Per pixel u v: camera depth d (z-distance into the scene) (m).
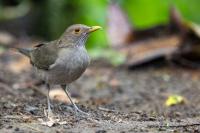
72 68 10.35
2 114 9.91
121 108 12.02
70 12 21.12
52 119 9.69
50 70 10.49
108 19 18.09
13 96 12.29
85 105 11.73
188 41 16.14
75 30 10.53
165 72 16.11
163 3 19.89
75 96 13.34
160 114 11.23
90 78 15.55
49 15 21.33
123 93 14.05
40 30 22.19
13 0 23.50
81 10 20.91
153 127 9.45
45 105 11.05
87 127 9.23
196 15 20.72
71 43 10.53
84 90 14.31
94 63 17.27
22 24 22.42
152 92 14.15
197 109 12.19
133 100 13.28
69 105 11.29
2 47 19.73
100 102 12.75
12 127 9.01
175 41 16.42
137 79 15.47
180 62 16.34
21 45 20.03
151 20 19.83
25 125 9.17
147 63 16.59
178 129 9.37
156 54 16.28
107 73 16.12
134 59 16.50
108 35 18.02
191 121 10.28
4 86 13.45
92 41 20.11
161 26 17.28
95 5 20.78
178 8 20.53
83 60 10.45
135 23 19.80
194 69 16.25
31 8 22.59
